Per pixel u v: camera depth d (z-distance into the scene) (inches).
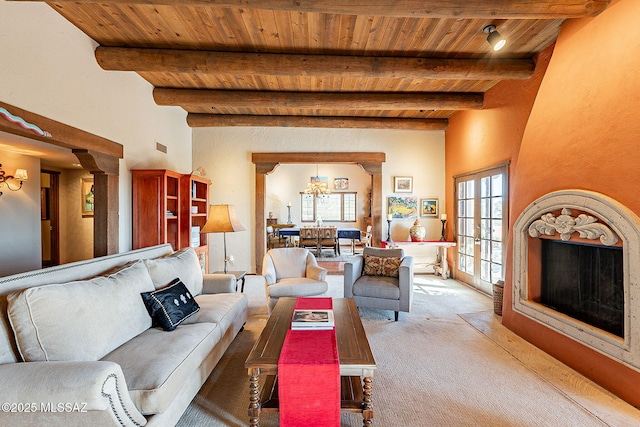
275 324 85.2
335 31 114.2
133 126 148.3
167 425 60.7
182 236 165.5
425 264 232.4
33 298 56.6
